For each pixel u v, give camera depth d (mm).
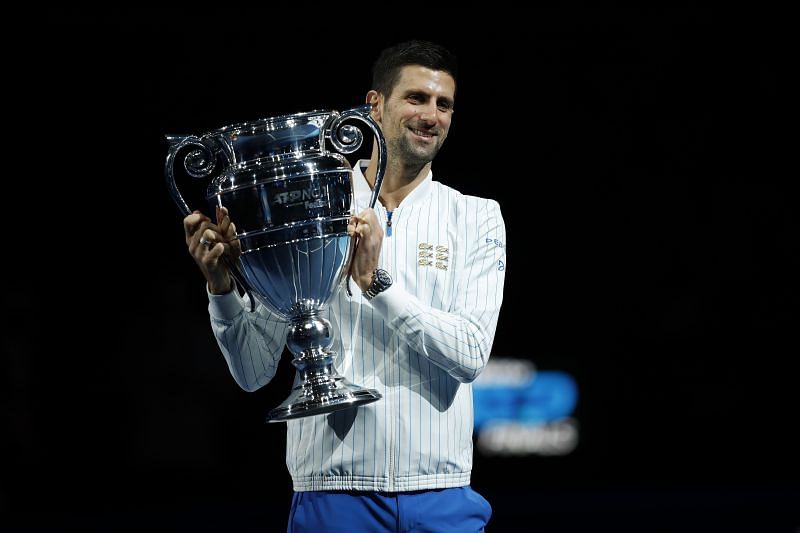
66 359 25953
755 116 27953
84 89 24562
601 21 25922
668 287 29156
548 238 28391
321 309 8383
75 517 24703
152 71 24453
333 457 8461
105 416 25938
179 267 26625
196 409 26344
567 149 27594
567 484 28281
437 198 9016
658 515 24844
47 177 25562
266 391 26609
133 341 26281
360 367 8562
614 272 28922
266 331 8930
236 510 25188
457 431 8672
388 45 24609
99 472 25750
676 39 26656
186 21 24062
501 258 8961
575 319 28797
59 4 23469
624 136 27766
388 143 8812
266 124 8008
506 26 25578
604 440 28578
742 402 29156
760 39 26938
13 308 25703
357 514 8422
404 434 8430
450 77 8766
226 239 8156
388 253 8695
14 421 25281
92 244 26188
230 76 24375
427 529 8445
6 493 25000
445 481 8570
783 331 29266
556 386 28562
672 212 28844
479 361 8375
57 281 26125
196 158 8297
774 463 29188
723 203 28969
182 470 26203
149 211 26266
